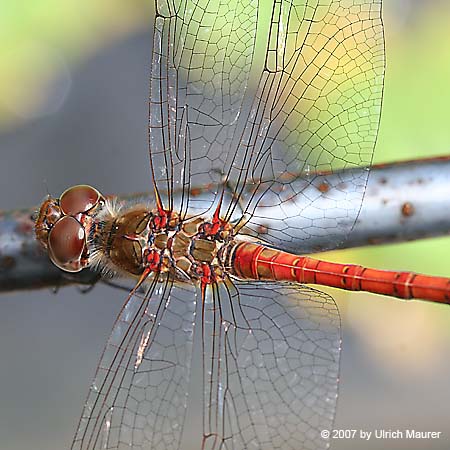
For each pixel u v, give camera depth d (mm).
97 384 298
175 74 303
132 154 375
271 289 302
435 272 322
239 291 302
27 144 368
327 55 301
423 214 298
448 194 298
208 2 303
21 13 331
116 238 304
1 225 300
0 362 357
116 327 301
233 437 297
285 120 302
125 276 304
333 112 301
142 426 297
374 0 301
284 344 300
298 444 296
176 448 297
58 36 333
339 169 300
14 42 332
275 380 298
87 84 368
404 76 326
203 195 303
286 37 302
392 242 300
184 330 301
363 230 299
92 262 303
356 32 301
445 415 338
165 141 303
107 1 333
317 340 300
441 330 336
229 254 302
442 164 298
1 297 361
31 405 353
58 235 301
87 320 360
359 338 341
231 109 303
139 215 304
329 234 300
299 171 301
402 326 336
